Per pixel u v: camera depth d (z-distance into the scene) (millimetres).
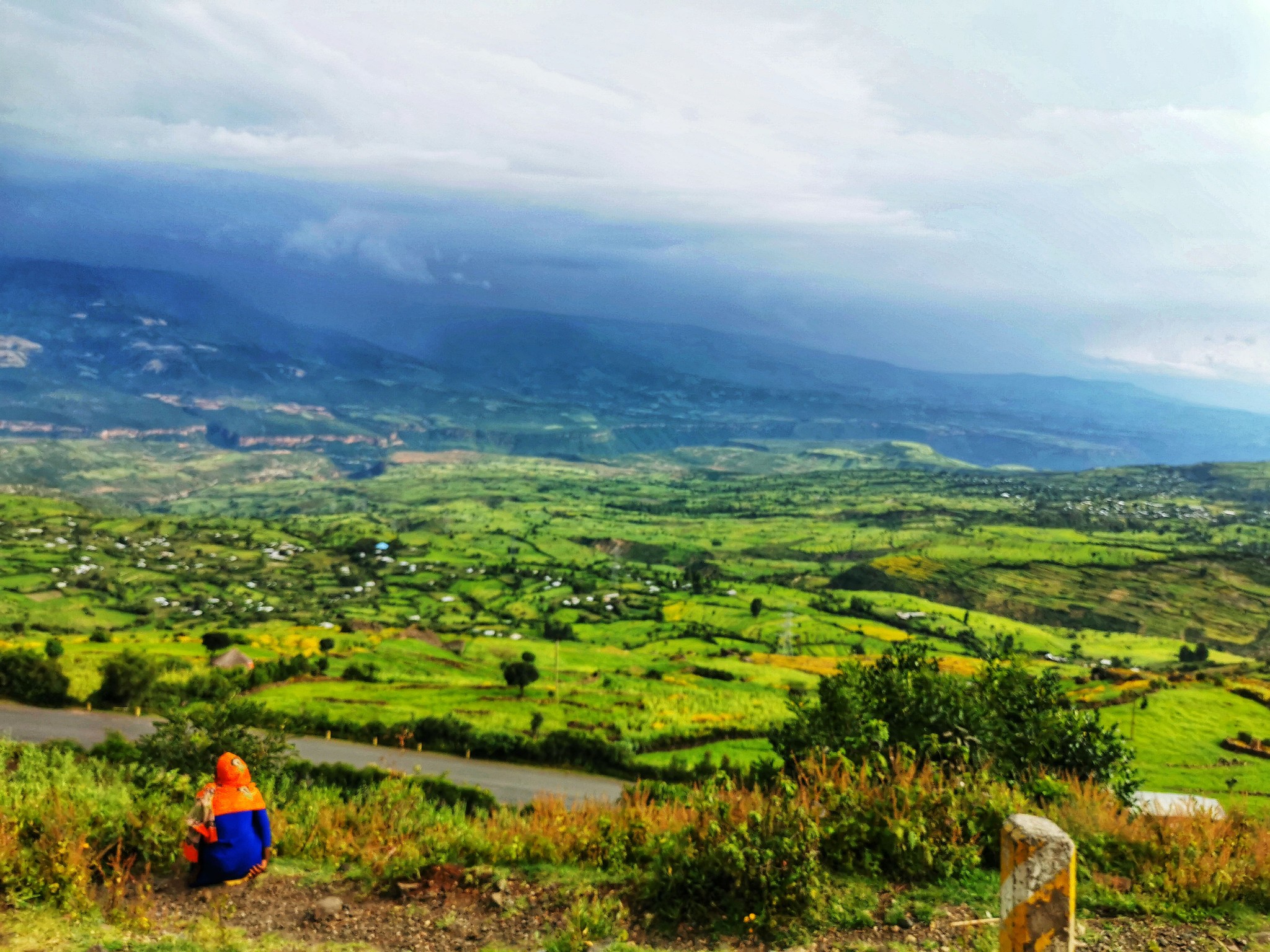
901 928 7391
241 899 8680
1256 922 7340
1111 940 6973
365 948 7516
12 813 10070
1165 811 10570
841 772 10445
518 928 8000
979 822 9234
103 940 7242
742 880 7844
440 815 12344
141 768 12742
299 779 15406
